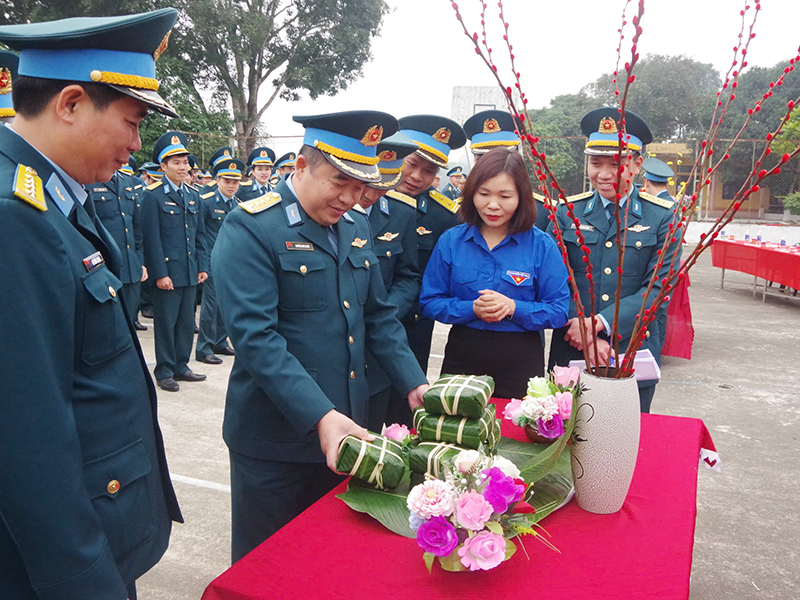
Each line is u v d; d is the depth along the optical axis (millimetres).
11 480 934
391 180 2102
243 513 1716
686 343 5445
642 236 2518
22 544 957
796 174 17703
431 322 2766
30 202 971
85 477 1104
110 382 1160
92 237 1161
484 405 1363
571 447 1326
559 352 2625
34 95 1057
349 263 1753
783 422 4113
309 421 1409
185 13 14062
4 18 12602
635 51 992
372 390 2344
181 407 4184
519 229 2223
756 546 2613
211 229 6371
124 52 1068
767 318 7625
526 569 1087
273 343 1489
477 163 2225
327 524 1243
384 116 1539
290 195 1674
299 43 15367
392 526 1206
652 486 1451
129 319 1250
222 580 1053
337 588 1027
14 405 932
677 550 1157
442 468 1283
